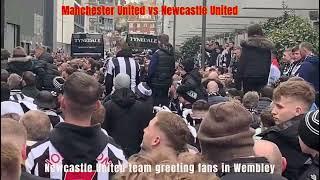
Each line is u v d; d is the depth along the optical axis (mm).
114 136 8555
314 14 16234
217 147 3367
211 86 10195
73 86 4020
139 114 8617
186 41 29281
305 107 4441
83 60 17922
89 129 4062
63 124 4062
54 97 7797
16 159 2781
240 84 11219
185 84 9781
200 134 3447
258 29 10414
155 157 3154
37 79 12289
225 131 3361
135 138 8633
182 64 11750
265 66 10328
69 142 4027
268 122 5125
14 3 30781
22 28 33594
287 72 11062
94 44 40719
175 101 12422
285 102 4445
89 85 4031
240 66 10445
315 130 3533
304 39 14617
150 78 12766
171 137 3631
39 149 4031
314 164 3623
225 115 3377
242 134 3369
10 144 2838
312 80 8406
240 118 3371
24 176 3564
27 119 4660
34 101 7688
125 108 8602
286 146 4281
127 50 12766
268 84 10531
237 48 14695
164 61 12742
